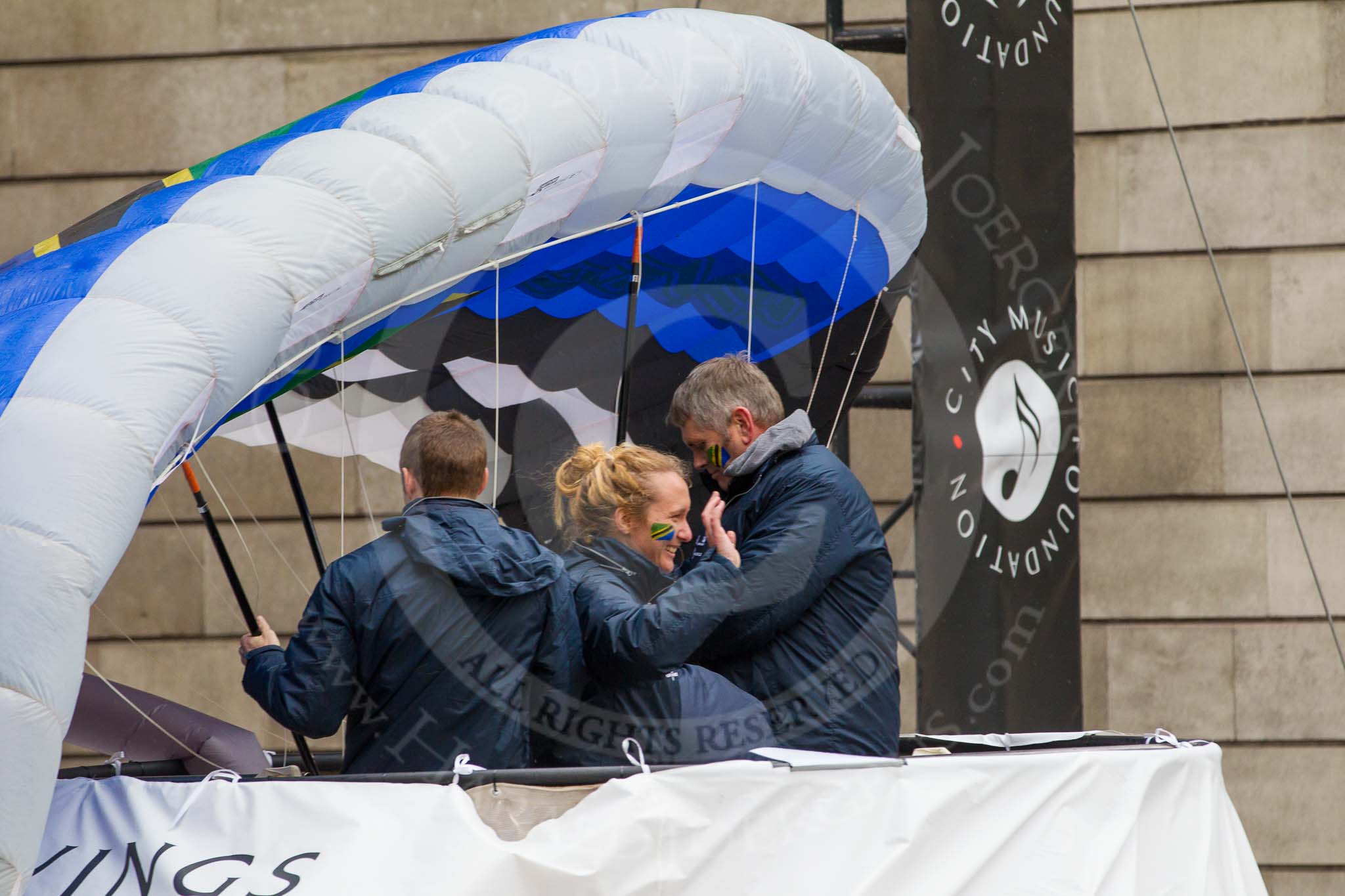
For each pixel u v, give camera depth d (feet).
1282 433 90.68
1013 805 40.32
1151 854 41.65
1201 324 91.61
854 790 38.86
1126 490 91.76
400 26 94.94
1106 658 91.30
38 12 96.58
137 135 96.12
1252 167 91.30
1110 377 92.32
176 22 96.12
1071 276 66.80
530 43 50.75
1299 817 89.35
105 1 96.43
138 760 59.88
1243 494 90.99
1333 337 90.48
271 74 95.61
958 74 65.10
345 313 42.88
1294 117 91.09
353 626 38.52
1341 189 90.58
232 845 36.91
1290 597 90.38
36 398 34.73
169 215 40.45
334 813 37.09
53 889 36.83
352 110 45.55
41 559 32.86
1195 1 91.71
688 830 37.35
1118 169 92.27
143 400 35.12
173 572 92.17
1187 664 90.63
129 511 34.65
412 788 37.22
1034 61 66.44
